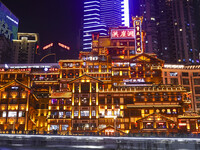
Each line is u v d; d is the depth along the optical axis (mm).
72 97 112812
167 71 143125
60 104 113312
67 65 134125
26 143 74750
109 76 134625
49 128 109938
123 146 70875
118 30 159625
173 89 112688
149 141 70500
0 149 69500
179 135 74000
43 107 125750
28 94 114062
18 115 111000
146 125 102875
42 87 131750
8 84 115000
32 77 136500
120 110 109938
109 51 143000
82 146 72250
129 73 133125
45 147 72312
